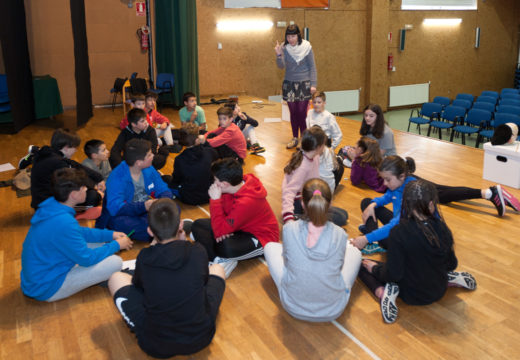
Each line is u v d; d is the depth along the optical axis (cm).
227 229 269
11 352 217
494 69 1406
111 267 262
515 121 674
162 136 580
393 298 237
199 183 379
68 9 870
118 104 966
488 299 250
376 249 300
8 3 678
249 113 832
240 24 1012
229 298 258
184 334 197
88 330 233
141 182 329
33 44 861
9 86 661
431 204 221
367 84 1179
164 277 191
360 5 1120
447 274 237
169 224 196
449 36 1286
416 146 573
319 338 222
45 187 345
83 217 366
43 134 679
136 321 207
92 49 916
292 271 215
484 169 437
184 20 862
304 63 553
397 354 209
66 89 906
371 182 416
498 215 356
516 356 206
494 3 1334
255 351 214
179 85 912
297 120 579
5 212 389
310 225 212
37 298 251
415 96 1266
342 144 591
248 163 513
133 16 932
